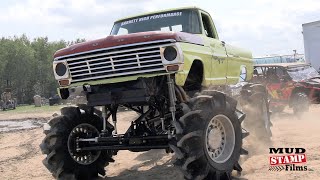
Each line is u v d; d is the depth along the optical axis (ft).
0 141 44.86
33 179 24.14
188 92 21.65
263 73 51.11
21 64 256.52
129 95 19.20
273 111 50.16
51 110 107.86
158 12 24.22
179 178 21.50
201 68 21.24
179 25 23.13
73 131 21.98
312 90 47.16
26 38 293.02
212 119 18.51
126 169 25.20
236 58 26.40
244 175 20.76
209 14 24.81
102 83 19.52
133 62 18.60
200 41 21.29
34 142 42.06
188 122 17.75
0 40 257.34
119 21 25.34
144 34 18.39
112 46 18.74
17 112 108.99
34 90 268.21
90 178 22.65
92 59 19.42
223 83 24.22
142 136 19.79
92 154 22.80
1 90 254.68
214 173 18.44
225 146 19.53
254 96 28.19
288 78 48.52
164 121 20.79
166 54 17.97
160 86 19.06
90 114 22.71
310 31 79.46
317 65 79.00
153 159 27.68
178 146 17.42
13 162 30.45
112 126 23.20
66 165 21.50
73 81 20.27
